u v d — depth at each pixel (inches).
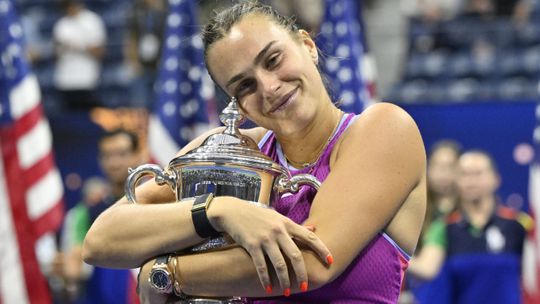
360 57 532.7
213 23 227.0
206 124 497.0
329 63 481.7
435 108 760.3
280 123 225.5
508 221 632.4
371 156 222.2
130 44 975.6
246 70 221.9
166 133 495.5
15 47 553.6
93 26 1024.2
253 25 223.1
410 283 624.7
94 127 790.5
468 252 625.9
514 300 621.6
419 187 229.3
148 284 220.7
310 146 233.8
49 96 1018.1
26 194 550.6
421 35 1132.5
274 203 225.5
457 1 1173.1
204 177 220.1
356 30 535.8
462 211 636.7
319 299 221.5
